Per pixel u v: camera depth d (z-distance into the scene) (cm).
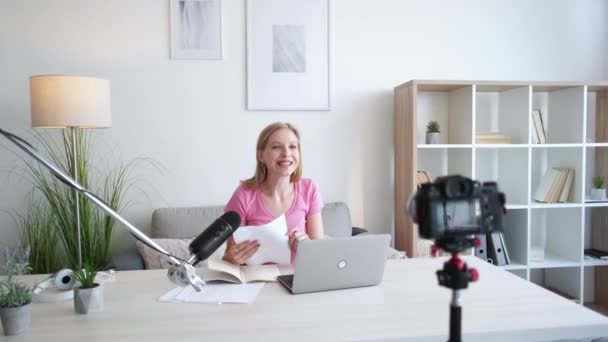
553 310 109
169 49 276
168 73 277
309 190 187
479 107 302
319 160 292
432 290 126
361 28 292
